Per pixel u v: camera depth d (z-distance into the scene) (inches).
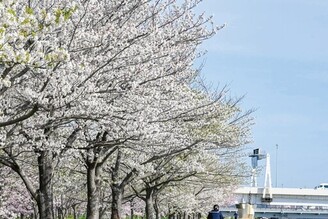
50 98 542.9
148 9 711.1
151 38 661.9
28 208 1595.7
